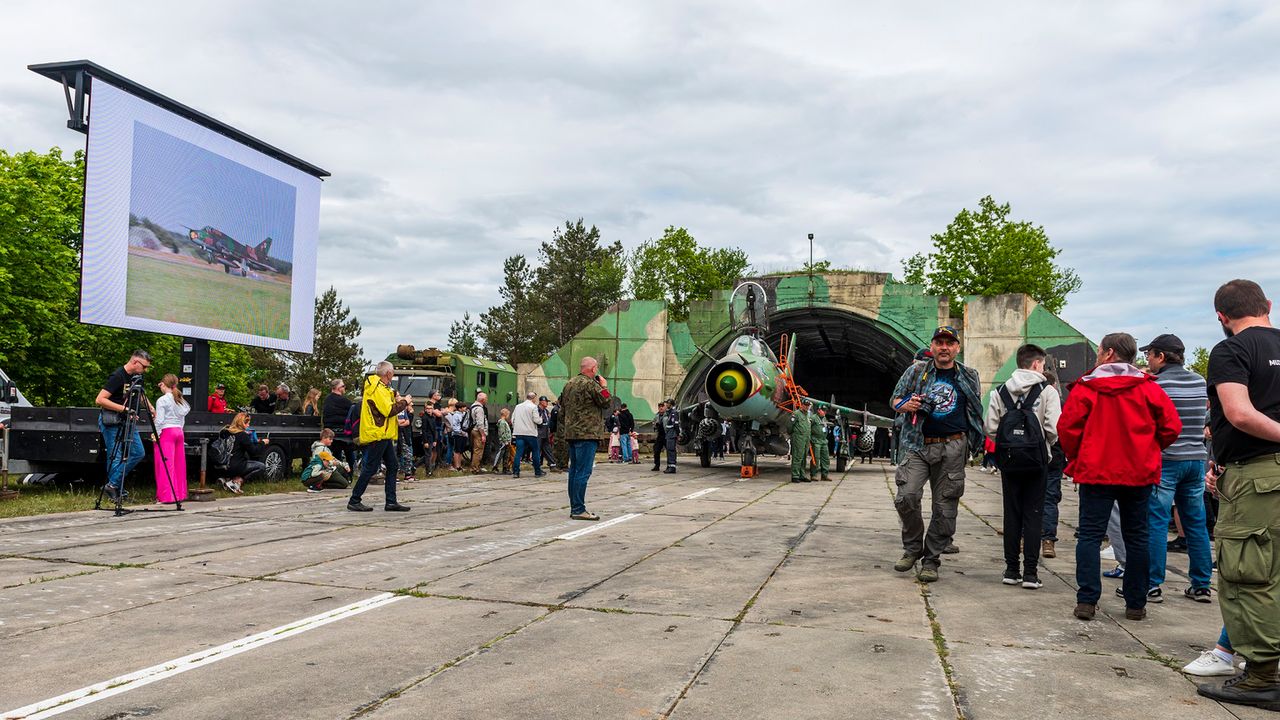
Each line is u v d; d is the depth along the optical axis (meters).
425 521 9.89
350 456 16.19
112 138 13.69
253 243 16.75
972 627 5.14
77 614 5.04
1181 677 4.19
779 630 4.93
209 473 14.19
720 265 78.12
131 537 8.20
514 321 74.94
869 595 6.02
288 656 4.22
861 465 29.02
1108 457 5.34
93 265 13.32
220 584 5.98
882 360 50.56
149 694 3.62
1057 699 3.78
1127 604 5.50
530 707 3.53
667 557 7.50
